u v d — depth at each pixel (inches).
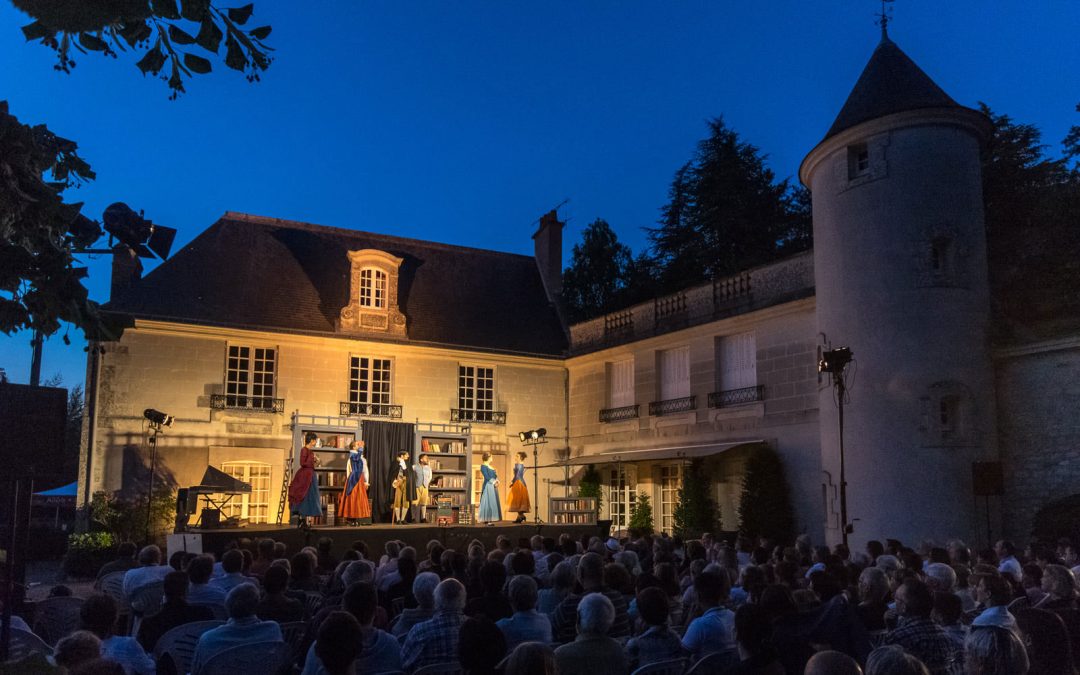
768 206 1269.7
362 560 258.4
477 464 943.0
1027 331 610.9
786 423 729.6
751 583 265.3
